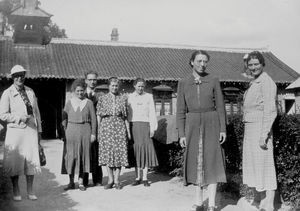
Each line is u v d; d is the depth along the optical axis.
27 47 24.17
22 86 6.28
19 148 6.06
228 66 26.91
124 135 7.25
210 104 5.36
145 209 5.62
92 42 26.75
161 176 8.69
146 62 25.17
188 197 6.43
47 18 24.48
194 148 5.36
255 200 5.58
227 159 6.69
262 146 4.98
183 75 23.67
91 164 7.31
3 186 6.21
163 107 23.64
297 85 21.45
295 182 5.39
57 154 13.62
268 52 30.73
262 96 5.10
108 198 6.40
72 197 6.50
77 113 7.07
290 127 5.23
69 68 22.30
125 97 7.43
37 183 7.86
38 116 6.43
